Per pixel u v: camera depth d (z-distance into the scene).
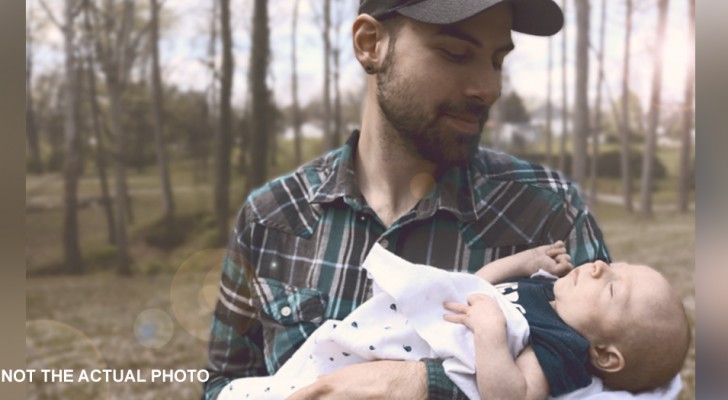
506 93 5.84
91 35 7.44
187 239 7.11
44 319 5.96
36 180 7.35
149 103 7.28
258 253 1.58
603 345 1.44
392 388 1.28
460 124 1.37
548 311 1.47
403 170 1.50
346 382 1.30
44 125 7.48
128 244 7.15
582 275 1.50
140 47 7.29
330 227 1.54
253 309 1.62
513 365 1.30
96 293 6.54
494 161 1.59
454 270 1.49
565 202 1.56
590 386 1.40
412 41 1.35
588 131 5.70
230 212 7.08
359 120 6.69
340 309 1.49
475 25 1.32
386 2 1.37
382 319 1.41
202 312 5.72
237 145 7.04
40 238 7.19
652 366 1.43
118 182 7.27
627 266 1.53
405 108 1.38
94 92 7.45
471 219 1.49
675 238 5.21
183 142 7.21
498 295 1.42
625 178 5.62
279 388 1.40
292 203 1.58
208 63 7.08
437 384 1.28
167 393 4.82
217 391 1.61
